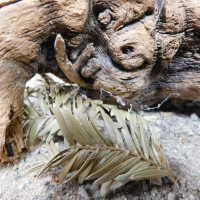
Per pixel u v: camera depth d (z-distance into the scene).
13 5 0.33
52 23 0.33
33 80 0.45
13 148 0.36
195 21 0.35
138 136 0.31
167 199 0.31
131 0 0.33
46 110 0.37
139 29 0.34
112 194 0.32
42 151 0.36
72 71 0.35
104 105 0.34
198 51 0.37
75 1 0.33
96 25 0.34
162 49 0.35
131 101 0.37
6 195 0.33
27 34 0.33
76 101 0.35
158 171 0.31
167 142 0.38
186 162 0.35
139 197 0.31
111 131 0.31
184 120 0.42
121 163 0.30
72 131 0.30
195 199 0.31
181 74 0.38
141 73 0.35
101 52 0.35
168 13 0.34
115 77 0.35
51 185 0.33
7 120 0.35
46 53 0.35
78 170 0.31
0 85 0.34
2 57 0.33
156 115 0.43
